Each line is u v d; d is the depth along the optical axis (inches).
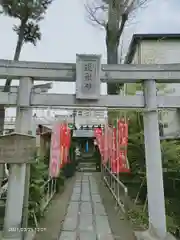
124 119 277.4
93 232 190.5
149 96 180.9
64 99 177.0
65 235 183.0
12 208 162.1
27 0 449.1
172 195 295.6
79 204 285.9
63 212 249.8
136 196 304.7
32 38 491.2
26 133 170.2
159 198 170.9
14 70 176.1
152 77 181.6
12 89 269.3
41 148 374.6
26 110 173.6
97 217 232.4
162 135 383.9
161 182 173.5
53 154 256.4
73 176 562.6
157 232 166.4
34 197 207.6
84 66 175.8
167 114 382.3
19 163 160.6
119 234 186.1
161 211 169.8
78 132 623.8
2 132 217.6
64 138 312.2
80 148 911.0
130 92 319.6
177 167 274.1
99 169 684.7
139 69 182.7
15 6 450.3
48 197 268.4
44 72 177.6
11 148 160.2
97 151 687.1
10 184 165.0
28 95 174.9
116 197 291.1
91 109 181.9
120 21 414.6
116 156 281.7
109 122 380.8
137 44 466.3
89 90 174.4
